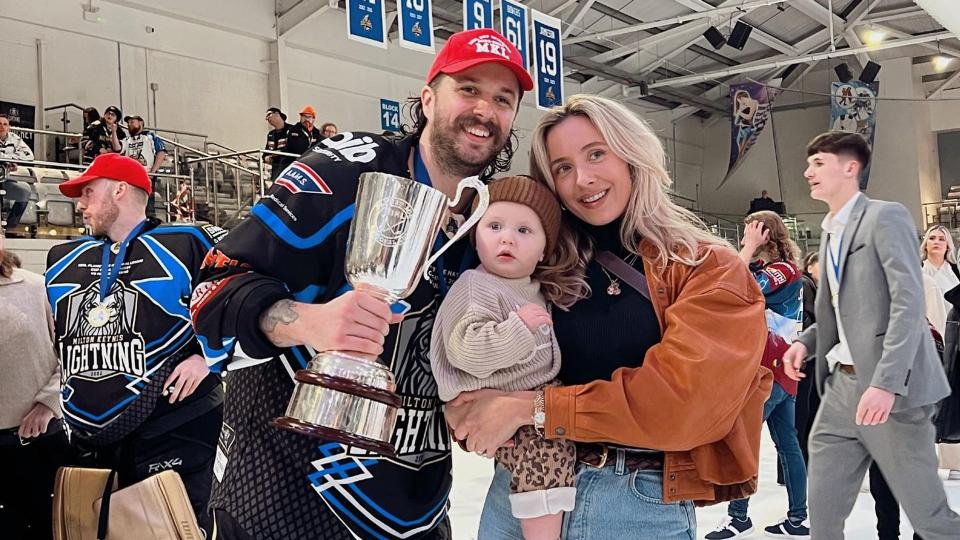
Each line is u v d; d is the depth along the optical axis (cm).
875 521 391
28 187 822
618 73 1811
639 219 150
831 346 254
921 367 234
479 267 150
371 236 117
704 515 420
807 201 2164
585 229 156
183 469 268
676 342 135
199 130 1216
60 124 1062
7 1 1022
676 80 1861
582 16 1520
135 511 244
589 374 147
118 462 262
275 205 133
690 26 1677
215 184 1058
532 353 139
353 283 121
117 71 1127
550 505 142
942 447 466
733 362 134
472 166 148
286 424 113
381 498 141
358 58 1416
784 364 271
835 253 249
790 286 364
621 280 150
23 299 288
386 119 1460
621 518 145
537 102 919
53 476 291
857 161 249
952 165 2084
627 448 146
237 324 125
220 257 132
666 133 2164
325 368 115
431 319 147
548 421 137
